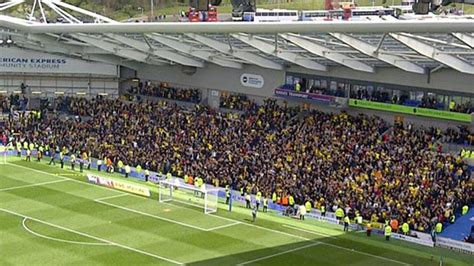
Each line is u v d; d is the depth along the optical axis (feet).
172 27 256.11
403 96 286.46
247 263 189.47
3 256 191.11
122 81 387.96
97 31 284.00
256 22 231.50
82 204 241.96
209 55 320.09
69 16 302.25
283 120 310.24
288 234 215.72
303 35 251.39
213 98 352.90
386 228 212.64
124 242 204.64
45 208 236.22
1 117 355.36
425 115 276.41
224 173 265.13
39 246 199.62
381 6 325.83
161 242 205.46
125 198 250.98
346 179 245.04
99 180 269.44
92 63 383.65
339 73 302.45
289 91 315.78
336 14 284.41
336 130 289.33
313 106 315.37
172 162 282.97
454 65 241.55
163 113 342.85
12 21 299.17
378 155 261.03
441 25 184.55
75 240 205.46
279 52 280.10
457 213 226.58
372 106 292.20
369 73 292.61
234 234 214.28
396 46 242.99
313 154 271.08
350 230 221.05
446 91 272.10
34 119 348.79
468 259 197.16
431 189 231.30
